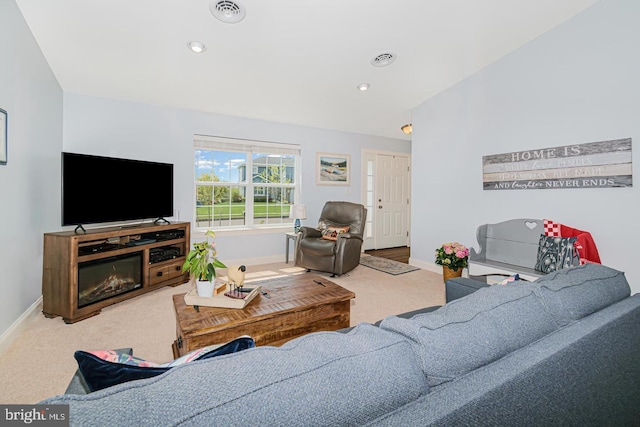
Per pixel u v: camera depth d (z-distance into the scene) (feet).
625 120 8.09
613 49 8.25
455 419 1.66
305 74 10.74
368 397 1.62
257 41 8.73
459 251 10.93
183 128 13.16
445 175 12.94
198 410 1.37
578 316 2.96
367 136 18.49
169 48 8.82
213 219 14.28
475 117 11.69
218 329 5.09
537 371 2.13
